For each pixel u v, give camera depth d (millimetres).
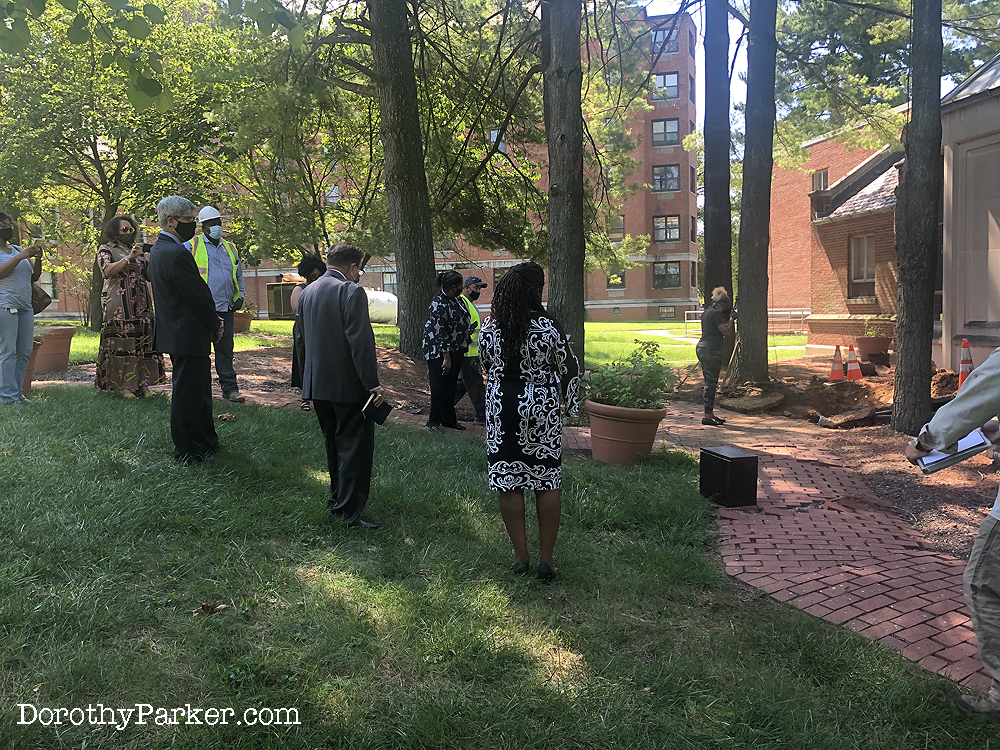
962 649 3232
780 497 5980
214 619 3021
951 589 3904
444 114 16547
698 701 2814
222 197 19750
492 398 3852
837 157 25469
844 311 19281
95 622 2889
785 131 18469
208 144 17734
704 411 11055
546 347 3768
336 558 3822
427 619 3254
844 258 19172
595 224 17359
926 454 2664
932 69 7973
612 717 2662
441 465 5953
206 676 2664
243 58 12891
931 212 8281
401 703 2648
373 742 2406
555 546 4367
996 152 10273
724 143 13258
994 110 10156
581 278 9609
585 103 16266
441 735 2453
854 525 5207
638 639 3344
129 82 3291
